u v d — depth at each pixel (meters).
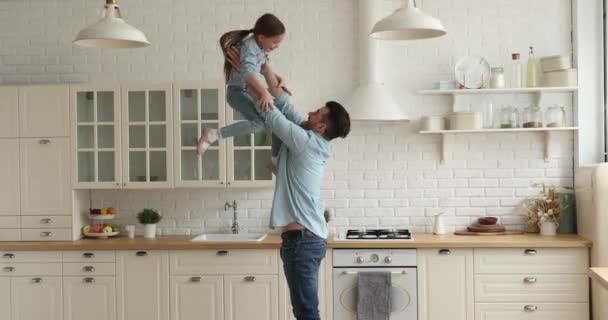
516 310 5.56
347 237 5.80
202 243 5.70
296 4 6.30
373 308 5.54
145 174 6.06
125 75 6.39
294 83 6.30
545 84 5.99
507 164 6.22
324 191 6.30
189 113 6.04
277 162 4.42
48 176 6.04
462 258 5.58
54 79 6.44
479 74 6.06
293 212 4.27
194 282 5.73
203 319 5.72
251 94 3.92
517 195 6.22
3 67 6.47
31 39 6.45
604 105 6.05
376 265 5.61
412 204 6.27
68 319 5.80
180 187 6.02
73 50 6.43
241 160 6.01
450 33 6.24
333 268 5.64
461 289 5.58
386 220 6.29
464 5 6.25
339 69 6.27
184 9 6.36
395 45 6.27
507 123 5.98
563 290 5.55
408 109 6.27
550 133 6.15
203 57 6.36
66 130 6.03
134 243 5.76
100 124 6.05
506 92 6.08
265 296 5.69
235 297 5.70
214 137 4.35
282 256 4.39
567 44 6.19
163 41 6.37
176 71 6.38
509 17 6.23
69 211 6.02
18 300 5.84
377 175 6.29
